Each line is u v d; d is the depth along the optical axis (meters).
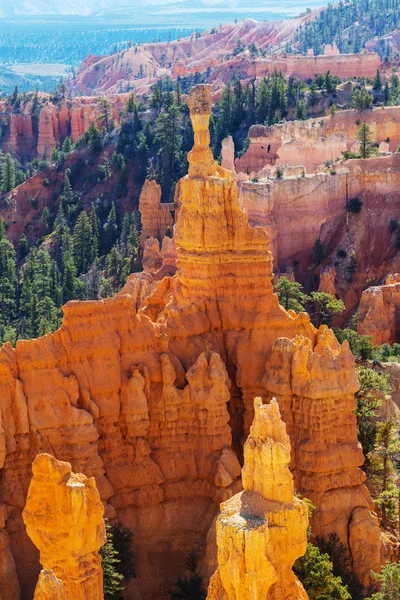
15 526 68.06
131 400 73.12
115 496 72.69
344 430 76.56
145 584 71.69
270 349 79.12
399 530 81.62
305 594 53.09
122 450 73.38
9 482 68.75
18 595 66.25
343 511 76.06
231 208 80.62
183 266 81.19
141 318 75.44
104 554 67.06
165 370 74.75
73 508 54.22
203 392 74.69
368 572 75.56
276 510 51.91
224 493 72.75
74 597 54.72
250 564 50.00
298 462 75.94
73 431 70.38
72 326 72.31
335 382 75.69
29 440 69.69
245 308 80.06
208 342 79.00
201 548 72.56
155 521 73.25
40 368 70.56
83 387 71.88
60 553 54.75
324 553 74.19
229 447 74.88
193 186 80.31
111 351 73.06
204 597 69.38
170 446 75.00
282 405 76.31
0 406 68.75
